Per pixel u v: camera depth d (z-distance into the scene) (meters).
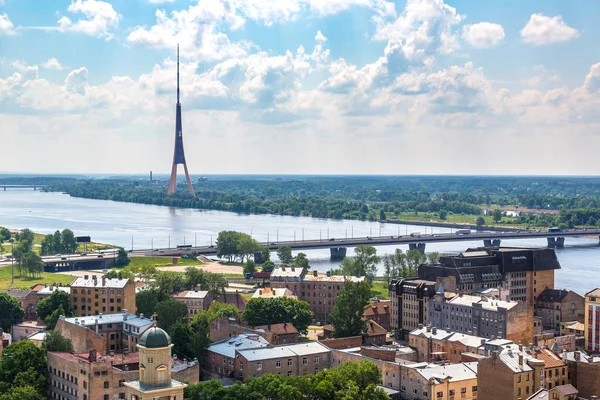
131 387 193.50
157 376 192.62
